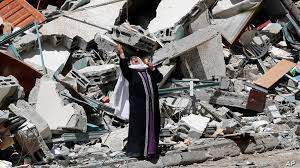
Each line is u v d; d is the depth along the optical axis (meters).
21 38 31.34
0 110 23.98
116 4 34.72
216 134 26.78
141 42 31.64
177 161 23.81
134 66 23.22
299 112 30.28
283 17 38.47
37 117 24.77
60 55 31.84
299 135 27.81
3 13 34.47
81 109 26.30
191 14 33.84
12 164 23.17
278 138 27.16
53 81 27.91
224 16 35.69
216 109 29.41
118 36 32.03
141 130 23.11
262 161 24.59
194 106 29.20
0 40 31.09
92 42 32.41
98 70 29.56
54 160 23.81
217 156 24.89
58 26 32.38
